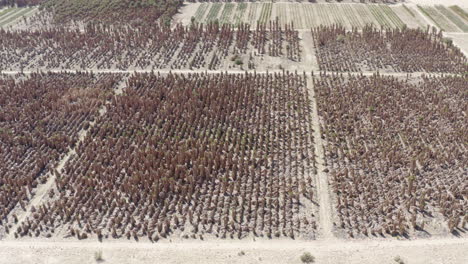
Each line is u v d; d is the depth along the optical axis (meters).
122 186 66.81
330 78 98.31
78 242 58.62
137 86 96.19
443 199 63.28
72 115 86.88
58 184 68.56
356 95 90.81
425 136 77.69
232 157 73.12
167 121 83.12
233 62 107.69
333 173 68.94
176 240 58.50
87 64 107.56
